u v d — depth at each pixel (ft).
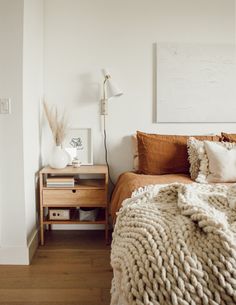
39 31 8.07
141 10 8.66
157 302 2.50
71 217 8.28
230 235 2.88
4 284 5.95
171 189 4.42
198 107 8.91
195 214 3.29
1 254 6.76
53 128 8.02
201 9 8.72
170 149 8.07
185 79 8.81
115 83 8.41
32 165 7.39
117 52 8.72
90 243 8.05
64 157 8.03
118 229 3.91
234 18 8.77
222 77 8.84
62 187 7.76
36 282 6.04
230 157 7.12
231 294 2.50
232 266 2.62
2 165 6.60
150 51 8.76
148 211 3.75
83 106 8.79
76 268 6.63
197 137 8.34
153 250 2.86
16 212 6.72
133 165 8.93
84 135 8.82
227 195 4.28
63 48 8.64
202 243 2.91
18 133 6.51
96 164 8.96
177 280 2.56
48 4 8.53
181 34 8.75
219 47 8.77
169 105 8.86
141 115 8.91
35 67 7.61
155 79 8.82
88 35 8.65
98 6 8.61
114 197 7.37
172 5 8.68
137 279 2.67
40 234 7.95
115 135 8.93
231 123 9.07
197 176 7.23
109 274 6.37
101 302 5.40
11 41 6.33
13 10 6.29
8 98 6.42
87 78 8.73
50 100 8.74
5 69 6.37
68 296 5.57
